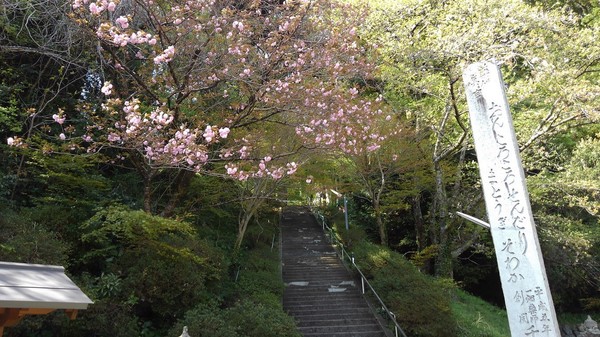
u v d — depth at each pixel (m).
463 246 14.14
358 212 18.45
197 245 8.74
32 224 7.07
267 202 13.88
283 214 21.27
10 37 8.90
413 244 17.59
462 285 17.45
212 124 8.66
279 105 8.35
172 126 7.88
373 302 10.84
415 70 11.66
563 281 16.81
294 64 8.06
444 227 13.65
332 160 13.14
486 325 11.73
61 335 6.26
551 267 16.44
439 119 13.14
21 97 9.55
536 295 5.02
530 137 11.95
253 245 13.77
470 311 12.95
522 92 10.82
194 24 7.64
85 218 8.13
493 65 5.86
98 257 7.84
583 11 15.02
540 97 11.63
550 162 13.19
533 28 10.70
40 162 7.83
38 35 8.66
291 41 8.25
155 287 7.30
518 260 5.18
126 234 7.15
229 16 7.70
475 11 11.06
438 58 11.30
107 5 6.13
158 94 8.75
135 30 8.58
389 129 11.97
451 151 13.53
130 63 9.75
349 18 9.53
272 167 8.47
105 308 6.59
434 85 12.40
